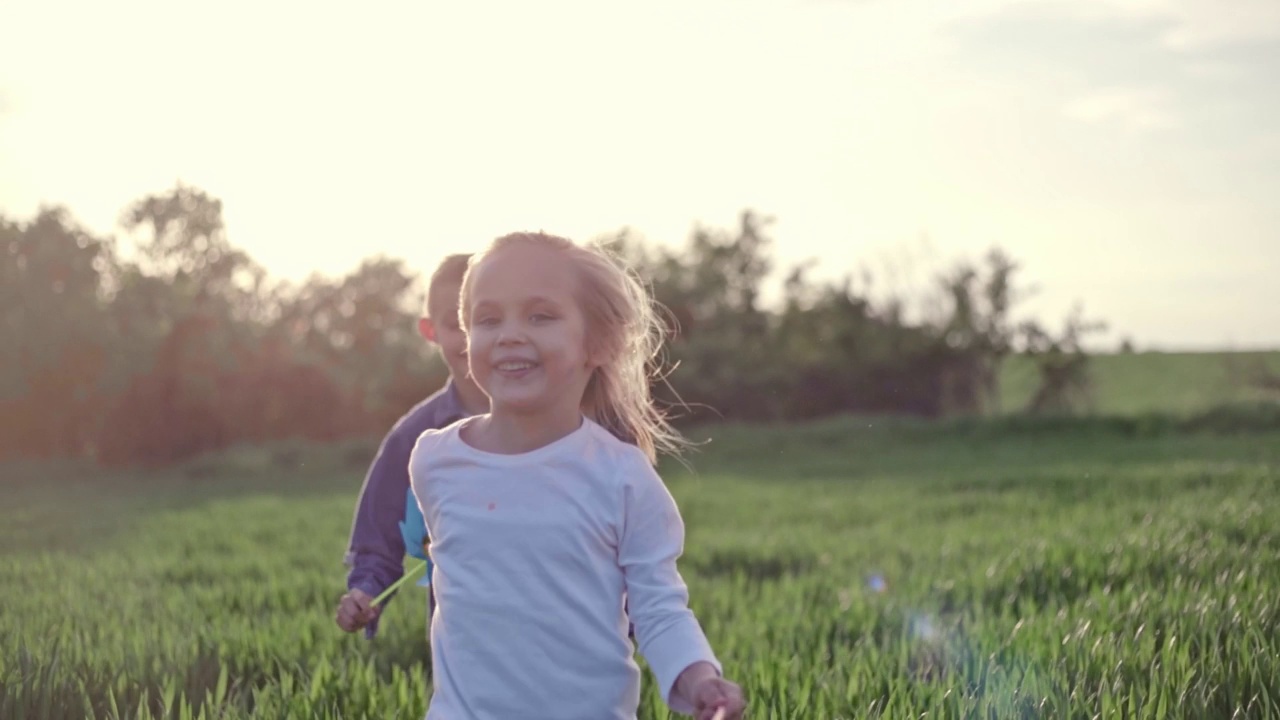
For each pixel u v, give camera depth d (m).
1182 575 9.16
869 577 11.38
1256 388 53.62
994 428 48.38
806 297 62.25
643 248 67.94
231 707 5.33
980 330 58.31
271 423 56.22
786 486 29.42
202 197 56.44
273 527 20.27
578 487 3.11
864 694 5.51
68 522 22.92
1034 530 14.70
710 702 2.92
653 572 3.11
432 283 4.63
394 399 58.22
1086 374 58.25
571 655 3.08
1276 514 13.55
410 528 4.34
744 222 65.56
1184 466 25.39
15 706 5.17
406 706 5.39
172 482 43.19
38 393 53.97
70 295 54.75
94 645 7.39
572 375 3.20
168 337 54.06
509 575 3.09
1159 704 4.79
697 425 60.62
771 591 10.45
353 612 4.33
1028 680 5.30
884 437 48.66
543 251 3.21
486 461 3.19
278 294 60.25
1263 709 4.91
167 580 13.16
